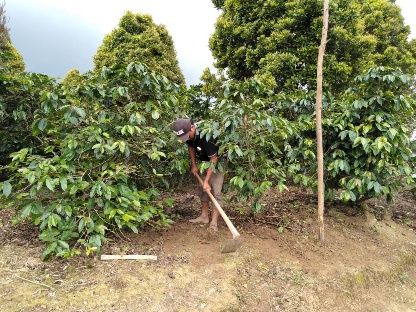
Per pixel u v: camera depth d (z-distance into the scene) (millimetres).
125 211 3035
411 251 4086
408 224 4938
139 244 3303
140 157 3537
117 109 3576
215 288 2727
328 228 4195
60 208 2738
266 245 3549
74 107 3115
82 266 2828
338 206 4910
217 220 3979
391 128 3814
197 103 5141
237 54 6844
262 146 3721
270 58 6113
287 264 3277
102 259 2934
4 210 3969
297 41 6195
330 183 4477
